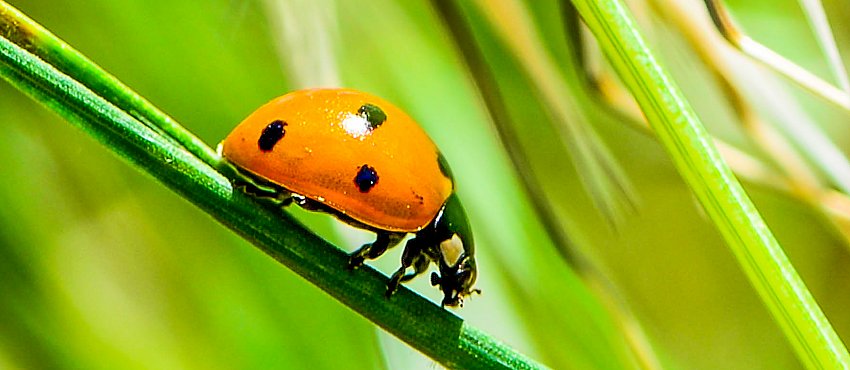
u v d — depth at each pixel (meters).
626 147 0.08
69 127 0.07
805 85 0.06
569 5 0.06
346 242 0.07
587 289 0.07
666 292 0.08
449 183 0.06
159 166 0.05
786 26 0.07
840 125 0.07
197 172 0.05
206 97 0.07
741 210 0.05
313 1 0.06
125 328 0.07
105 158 0.07
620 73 0.05
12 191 0.07
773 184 0.07
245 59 0.07
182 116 0.07
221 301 0.07
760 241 0.05
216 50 0.07
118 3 0.07
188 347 0.07
